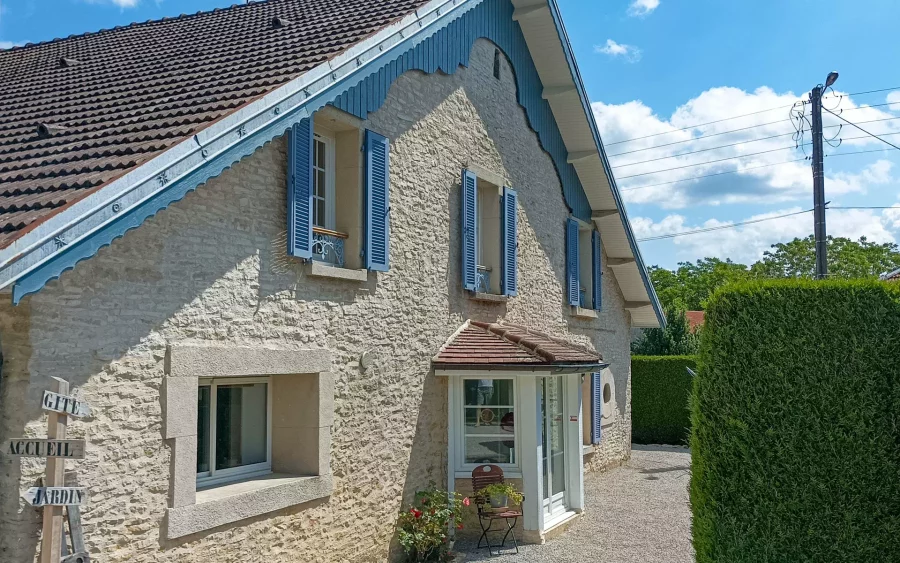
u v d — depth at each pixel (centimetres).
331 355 792
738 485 638
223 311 662
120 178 503
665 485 1478
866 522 599
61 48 1184
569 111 1387
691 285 5475
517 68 1263
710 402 660
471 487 1021
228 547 659
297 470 771
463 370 981
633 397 2200
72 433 532
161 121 630
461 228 1066
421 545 883
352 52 759
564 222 1460
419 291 966
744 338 645
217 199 662
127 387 573
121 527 563
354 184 848
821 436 614
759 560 624
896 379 605
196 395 628
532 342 1020
